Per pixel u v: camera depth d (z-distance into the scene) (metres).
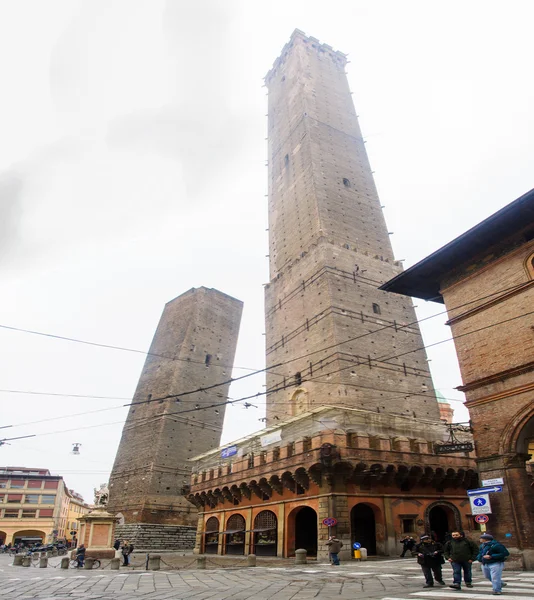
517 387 17.73
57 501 80.19
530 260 18.73
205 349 58.09
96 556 32.81
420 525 27.77
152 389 55.47
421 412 35.47
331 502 25.61
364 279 39.91
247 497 33.88
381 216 47.00
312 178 45.72
